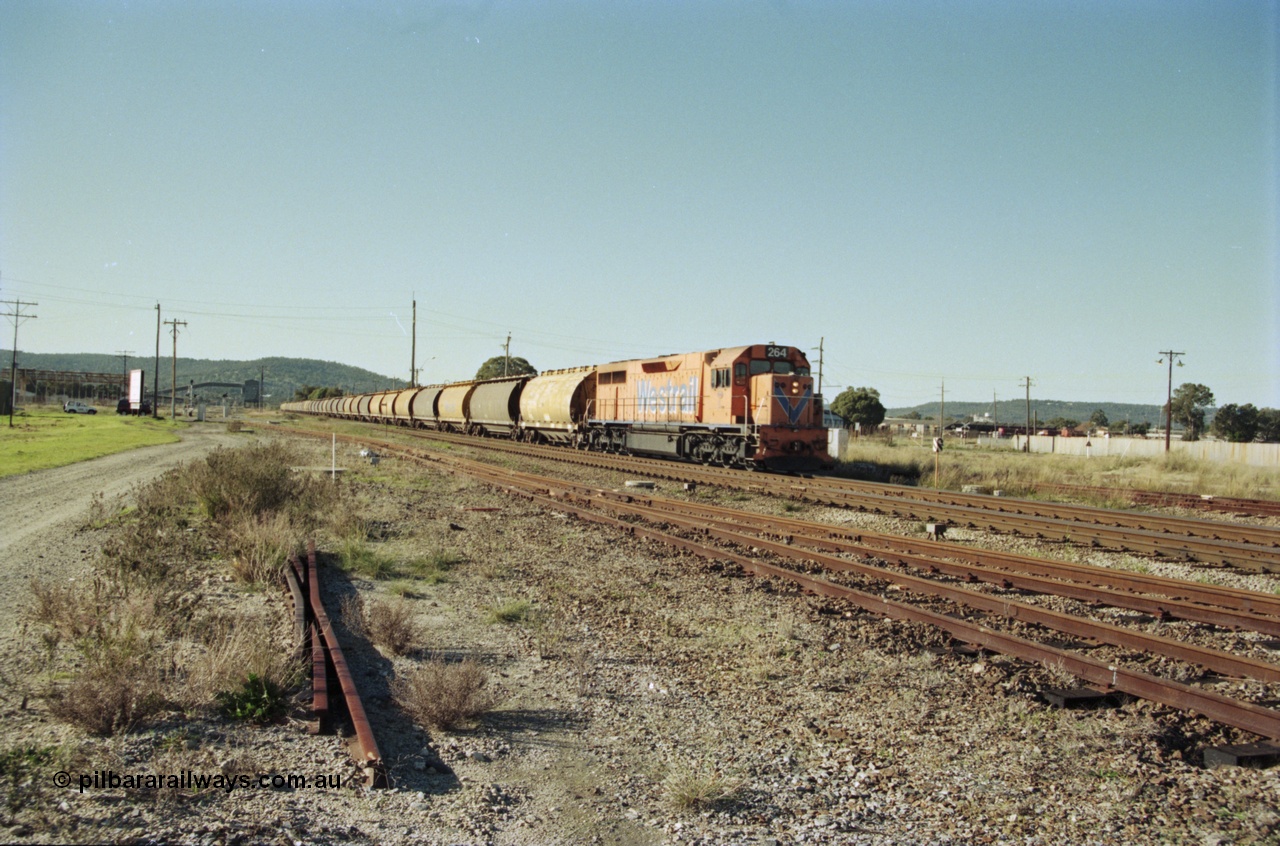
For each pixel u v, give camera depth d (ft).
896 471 99.71
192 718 20.06
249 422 245.24
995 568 41.73
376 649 27.12
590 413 127.34
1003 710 23.36
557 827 16.40
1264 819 16.88
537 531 52.34
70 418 243.40
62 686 21.59
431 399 194.59
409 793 17.26
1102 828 16.79
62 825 14.48
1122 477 100.58
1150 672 26.05
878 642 29.50
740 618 32.83
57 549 42.01
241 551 37.81
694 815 17.19
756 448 86.43
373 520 54.70
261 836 14.79
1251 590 38.75
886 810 17.62
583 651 28.27
